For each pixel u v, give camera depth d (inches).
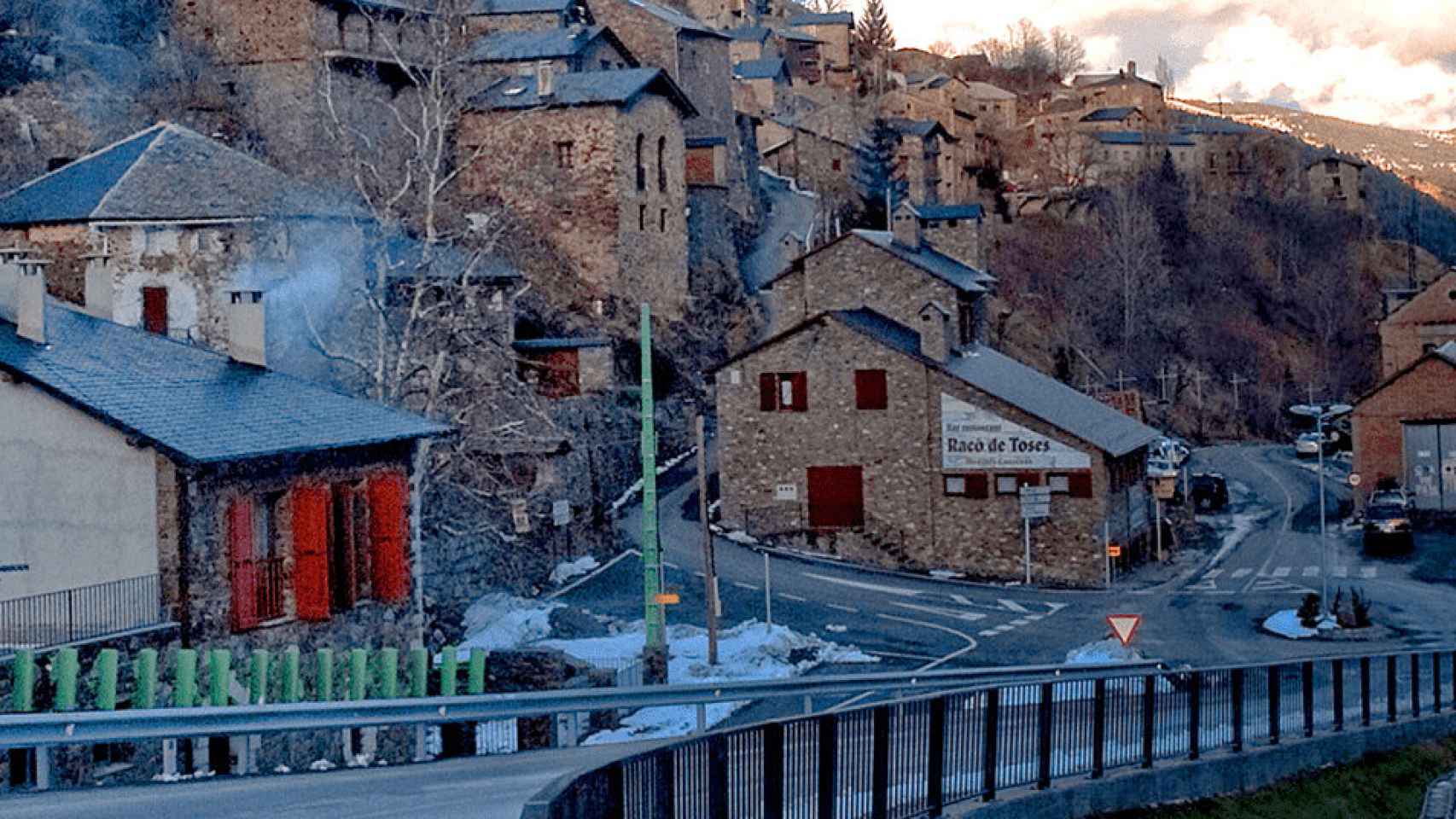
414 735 1314.0
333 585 1358.3
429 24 3026.6
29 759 984.9
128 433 1198.9
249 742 1103.0
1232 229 6269.7
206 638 1218.0
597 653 1779.0
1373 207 7524.6
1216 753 1092.5
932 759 814.5
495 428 2166.6
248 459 1236.5
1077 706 960.9
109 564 1219.2
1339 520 3063.5
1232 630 2095.2
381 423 1432.1
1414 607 2223.2
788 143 5196.9
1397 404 3048.7
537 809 529.0
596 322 3191.4
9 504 1241.4
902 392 2630.4
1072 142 7111.2
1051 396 2792.8
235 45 3144.7
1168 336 5142.7
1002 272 5002.5
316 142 3041.3
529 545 2342.5
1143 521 2768.2
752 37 5856.3
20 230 2266.2
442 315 2342.5
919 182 5610.2
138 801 806.5
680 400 3255.4
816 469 2667.3
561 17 3757.4
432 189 2100.1
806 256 2965.1
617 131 3314.5
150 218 2244.1
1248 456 4178.2
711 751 663.8
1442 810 1182.9
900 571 2588.6
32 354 1278.3
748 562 2522.1
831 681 1341.0
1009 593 2422.5
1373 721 1337.4
